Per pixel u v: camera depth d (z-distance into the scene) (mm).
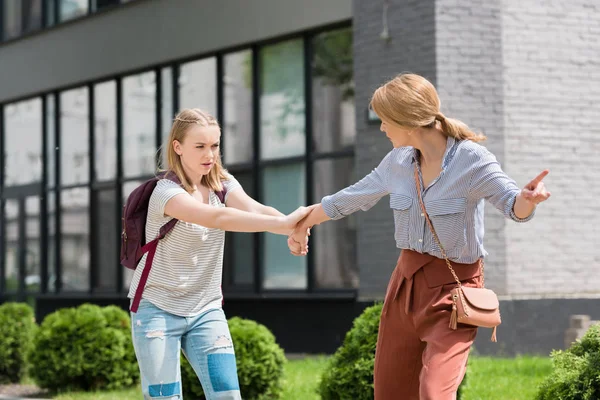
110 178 20469
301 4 15820
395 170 5312
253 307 16656
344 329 15078
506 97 13594
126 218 5543
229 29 17172
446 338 5000
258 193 16750
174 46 18359
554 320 13352
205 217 5395
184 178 5609
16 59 22719
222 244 5652
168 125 18938
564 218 13773
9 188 23547
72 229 21500
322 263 15602
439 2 13469
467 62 13508
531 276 13523
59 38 21359
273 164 16531
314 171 15859
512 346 13195
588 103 13992
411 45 13711
